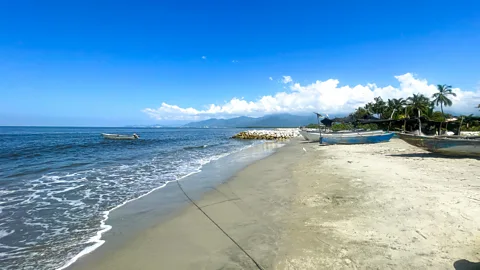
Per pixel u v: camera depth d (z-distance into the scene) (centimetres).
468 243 442
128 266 428
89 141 3906
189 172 1275
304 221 577
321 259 416
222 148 2756
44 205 757
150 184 1016
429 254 414
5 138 4506
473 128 4725
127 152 2278
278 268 399
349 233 502
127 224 610
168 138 5200
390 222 543
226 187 949
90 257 459
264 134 5109
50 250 488
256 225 575
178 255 459
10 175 1185
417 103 5850
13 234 559
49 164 1522
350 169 1162
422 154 1655
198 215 659
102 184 1018
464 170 1070
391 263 394
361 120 3644
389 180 909
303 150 2277
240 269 405
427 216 562
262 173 1205
